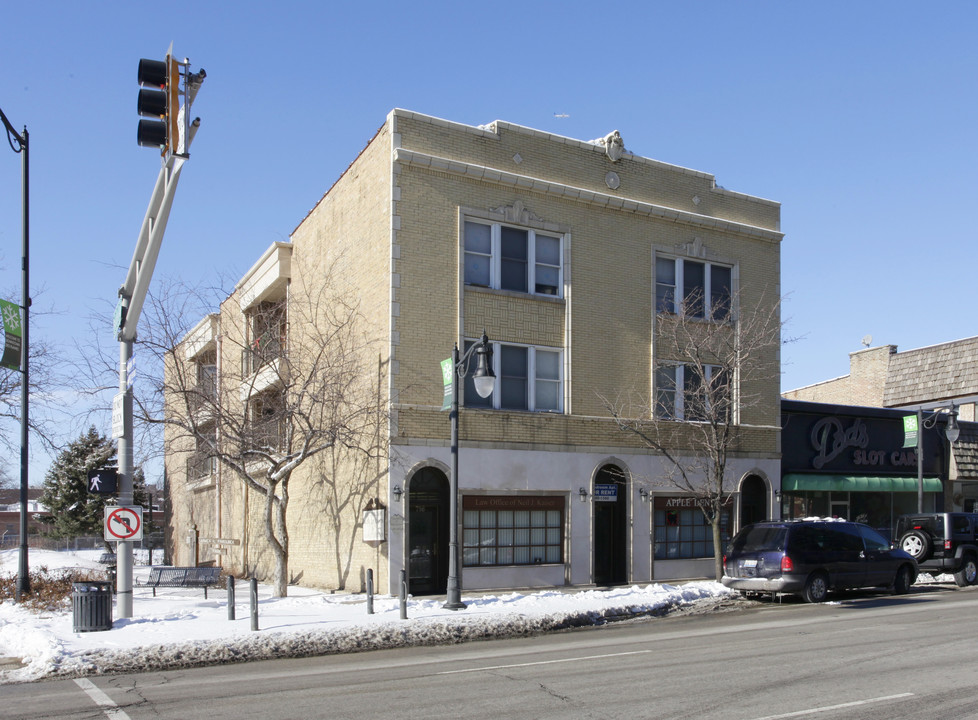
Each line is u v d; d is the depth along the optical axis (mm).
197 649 12656
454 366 17688
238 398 22859
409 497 20453
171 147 9281
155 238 11781
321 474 24000
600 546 23281
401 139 21172
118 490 15312
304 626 14461
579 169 23703
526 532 21984
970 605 18406
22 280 19234
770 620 16453
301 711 9047
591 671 11133
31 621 15195
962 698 9195
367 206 22234
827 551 19484
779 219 27344
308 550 24766
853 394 42781
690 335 22688
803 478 27328
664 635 14680
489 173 21906
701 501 22188
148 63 9273
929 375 38812
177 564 40062
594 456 22875
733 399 22938
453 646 14078
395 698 9633
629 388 23688
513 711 8875
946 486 32094
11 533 69688
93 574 25016
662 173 25203
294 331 24922
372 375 21250
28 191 19531
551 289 23031
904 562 21016
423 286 20984
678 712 8703
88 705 9547
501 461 21516
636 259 24250
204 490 35844
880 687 9805
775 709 8766
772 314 25016
